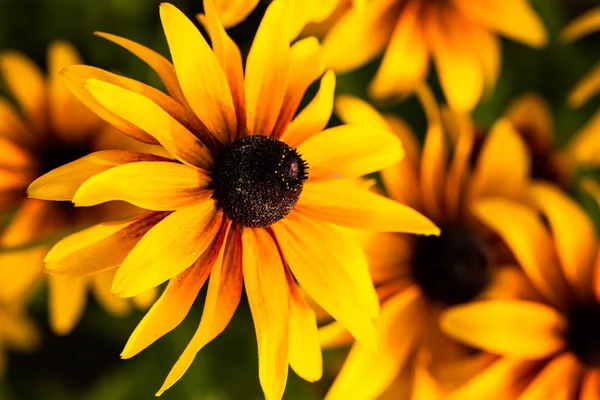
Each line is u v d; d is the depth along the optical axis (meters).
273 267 0.40
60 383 0.60
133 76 0.54
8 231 0.48
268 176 0.40
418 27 0.49
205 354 0.54
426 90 0.48
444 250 0.47
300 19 0.41
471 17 0.50
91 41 0.55
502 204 0.47
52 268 0.38
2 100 0.49
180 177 0.39
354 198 0.41
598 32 0.61
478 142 0.52
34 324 0.57
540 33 0.50
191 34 0.39
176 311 0.39
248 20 0.45
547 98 0.58
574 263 0.47
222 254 0.39
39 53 0.55
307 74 0.41
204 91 0.39
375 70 0.54
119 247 0.39
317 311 0.45
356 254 0.41
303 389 0.53
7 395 0.58
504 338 0.45
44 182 0.38
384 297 0.47
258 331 0.39
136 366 0.54
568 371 0.46
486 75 0.50
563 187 0.53
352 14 0.47
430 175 0.47
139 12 0.55
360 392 0.45
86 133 0.49
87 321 0.56
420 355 0.47
